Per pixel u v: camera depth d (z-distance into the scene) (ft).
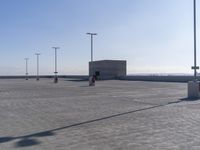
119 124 46.34
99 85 181.68
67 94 108.68
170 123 46.73
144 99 87.66
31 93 115.34
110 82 234.38
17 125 46.06
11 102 81.30
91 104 74.95
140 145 33.22
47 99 89.45
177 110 62.23
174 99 87.04
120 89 138.51
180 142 34.42
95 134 39.17
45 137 37.58
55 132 40.70
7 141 35.50
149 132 40.06
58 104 75.56
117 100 85.10
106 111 61.46
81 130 41.91
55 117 53.93
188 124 45.73
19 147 32.76
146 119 50.83
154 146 32.76
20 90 135.95
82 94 108.27
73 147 32.65
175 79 252.83
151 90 130.72
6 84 211.41
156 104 74.13
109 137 37.29
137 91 123.95
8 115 56.75
